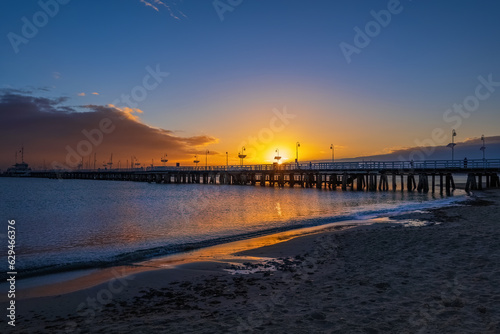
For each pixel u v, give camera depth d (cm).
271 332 434
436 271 663
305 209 2423
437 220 1509
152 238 1366
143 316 529
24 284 748
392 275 663
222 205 2795
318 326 443
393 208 2292
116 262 946
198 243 1210
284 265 835
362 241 1055
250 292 628
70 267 892
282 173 5250
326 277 691
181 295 632
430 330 411
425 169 3778
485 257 734
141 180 9088
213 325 468
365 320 454
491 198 2597
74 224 1800
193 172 7062
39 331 486
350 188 4619
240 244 1184
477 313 451
